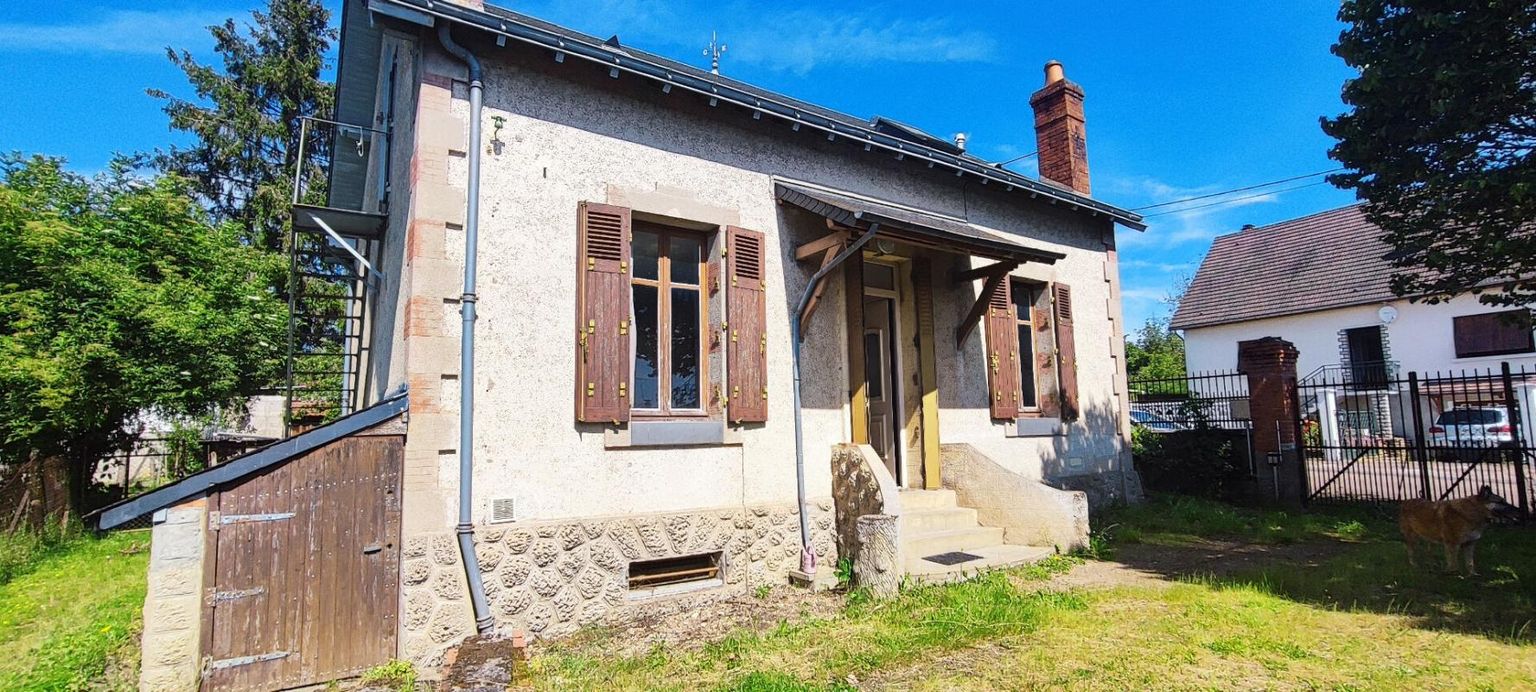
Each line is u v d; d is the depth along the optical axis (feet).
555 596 19.48
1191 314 90.94
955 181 31.65
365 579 17.52
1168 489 40.98
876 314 31.09
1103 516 33.60
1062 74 42.04
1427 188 22.11
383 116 28.19
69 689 15.64
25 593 24.34
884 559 21.42
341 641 17.08
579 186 21.24
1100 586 22.21
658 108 23.17
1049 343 34.42
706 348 23.66
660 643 18.24
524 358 19.71
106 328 39.09
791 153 26.37
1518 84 19.85
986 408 31.53
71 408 36.96
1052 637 17.31
